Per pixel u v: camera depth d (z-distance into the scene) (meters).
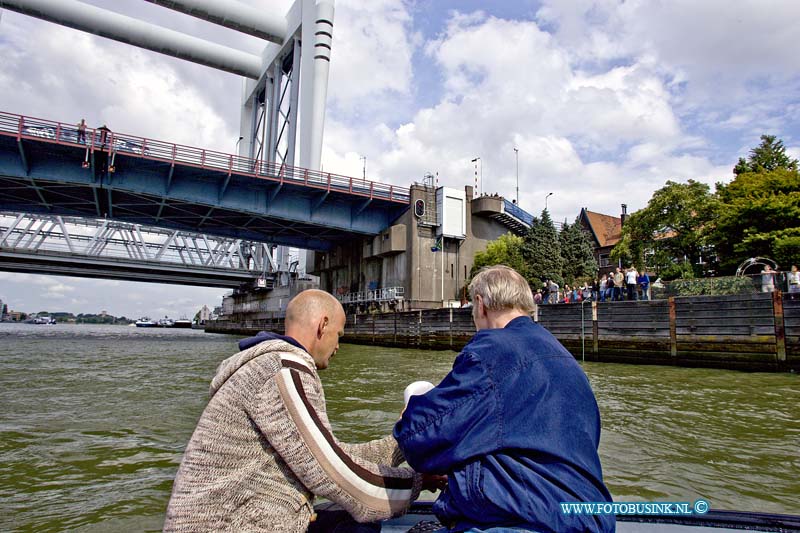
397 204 42.69
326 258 54.56
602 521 1.52
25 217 47.81
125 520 4.18
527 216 51.81
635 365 18.05
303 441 1.65
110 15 42.78
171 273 58.75
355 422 7.94
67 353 24.58
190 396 10.80
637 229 32.22
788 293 14.97
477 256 41.84
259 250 65.56
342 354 26.12
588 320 20.22
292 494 1.72
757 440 6.75
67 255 49.44
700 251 30.58
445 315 29.22
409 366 18.52
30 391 11.43
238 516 1.64
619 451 6.21
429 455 1.66
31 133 26.98
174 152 30.95
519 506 1.47
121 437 7.07
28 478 5.28
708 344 16.64
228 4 46.03
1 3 38.31
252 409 1.66
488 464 1.56
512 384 1.61
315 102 43.47
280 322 56.44
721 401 9.98
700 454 6.08
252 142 60.41
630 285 19.59
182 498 1.64
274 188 36.19
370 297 45.16
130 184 31.42
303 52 44.69
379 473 1.83
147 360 20.92
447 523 1.71
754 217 24.83
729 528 2.23
